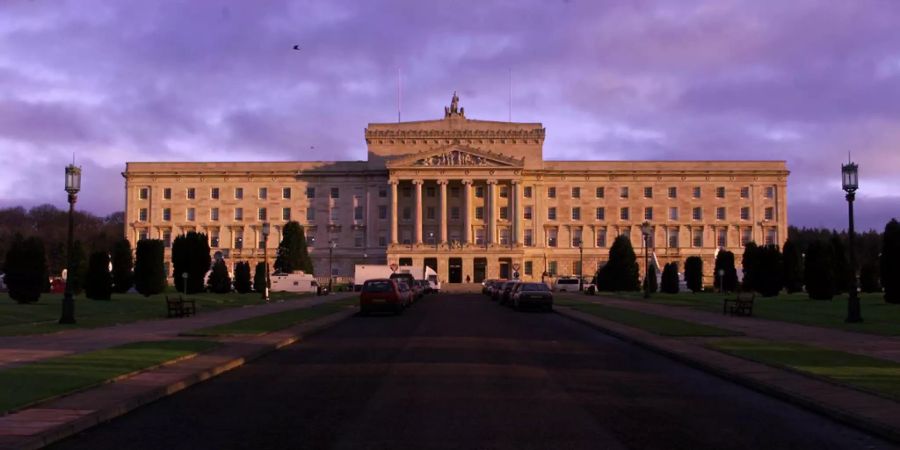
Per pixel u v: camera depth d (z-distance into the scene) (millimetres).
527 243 128625
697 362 20391
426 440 11258
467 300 71875
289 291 86125
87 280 49094
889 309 42656
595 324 35094
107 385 15727
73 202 33375
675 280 76000
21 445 10367
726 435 11758
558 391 15969
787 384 16203
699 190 130500
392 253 122312
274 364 20891
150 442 11250
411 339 28484
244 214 131125
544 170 129375
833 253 61000
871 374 17406
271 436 11609
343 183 131500
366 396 15266
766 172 130000
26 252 42875
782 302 51094
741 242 130125
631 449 10734
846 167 34469
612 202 130125
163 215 131125
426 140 132000
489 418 12945
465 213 126750
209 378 18016
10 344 24516
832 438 11625
